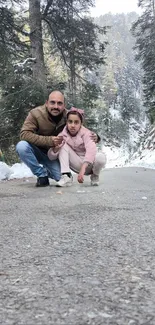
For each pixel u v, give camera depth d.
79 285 0.97
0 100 10.83
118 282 1.00
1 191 4.02
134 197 3.22
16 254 1.34
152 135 22.56
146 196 3.30
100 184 4.75
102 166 4.39
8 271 1.12
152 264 1.18
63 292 0.92
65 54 13.42
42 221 2.07
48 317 0.77
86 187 4.29
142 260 1.23
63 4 12.14
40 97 10.55
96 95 13.56
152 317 0.76
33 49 11.28
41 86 10.56
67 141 4.36
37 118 4.46
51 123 4.51
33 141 4.44
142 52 26.45
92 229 1.81
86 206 2.68
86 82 13.62
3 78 10.81
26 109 11.01
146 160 19.05
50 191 3.90
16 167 7.79
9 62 10.71
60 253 1.34
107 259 1.25
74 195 3.44
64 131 4.38
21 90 10.45
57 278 1.04
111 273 1.08
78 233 1.72
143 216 2.20
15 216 2.28
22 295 0.90
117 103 72.31
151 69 25.98
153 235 1.65
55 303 0.84
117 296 0.89
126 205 2.71
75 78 13.63
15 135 11.42
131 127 62.94
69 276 1.06
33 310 0.80
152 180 5.57
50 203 2.89
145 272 1.09
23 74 10.80
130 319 0.75
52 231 1.78
